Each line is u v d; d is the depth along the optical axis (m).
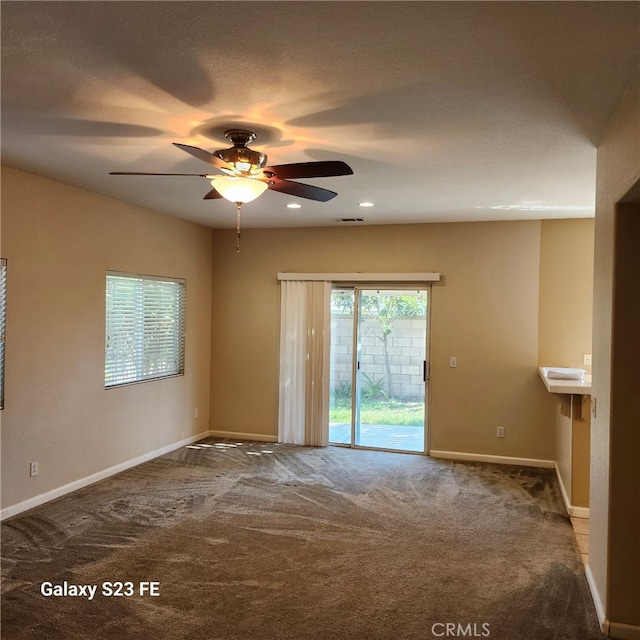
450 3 1.67
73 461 4.52
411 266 5.97
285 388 6.36
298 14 1.74
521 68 2.12
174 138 3.06
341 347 6.29
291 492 4.60
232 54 2.03
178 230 5.92
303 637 2.54
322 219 5.77
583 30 1.82
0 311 3.82
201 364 6.48
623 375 2.61
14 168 3.83
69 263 4.41
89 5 1.71
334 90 2.36
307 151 3.27
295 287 6.31
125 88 2.37
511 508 4.30
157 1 1.68
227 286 6.58
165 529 3.77
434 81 2.25
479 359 5.78
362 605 2.83
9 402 3.91
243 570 3.19
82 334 4.57
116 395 5.02
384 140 3.04
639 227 2.58
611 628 2.61
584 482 4.13
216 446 6.16
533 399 5.62
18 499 4.02
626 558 2.61
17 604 2.78
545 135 2.92
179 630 2.58
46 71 2.20
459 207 5.00
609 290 2.70
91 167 3.78
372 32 1.85
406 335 6.06
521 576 3.17
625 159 2.34
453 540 3.66
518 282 5.67
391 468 5.39
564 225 5.55
